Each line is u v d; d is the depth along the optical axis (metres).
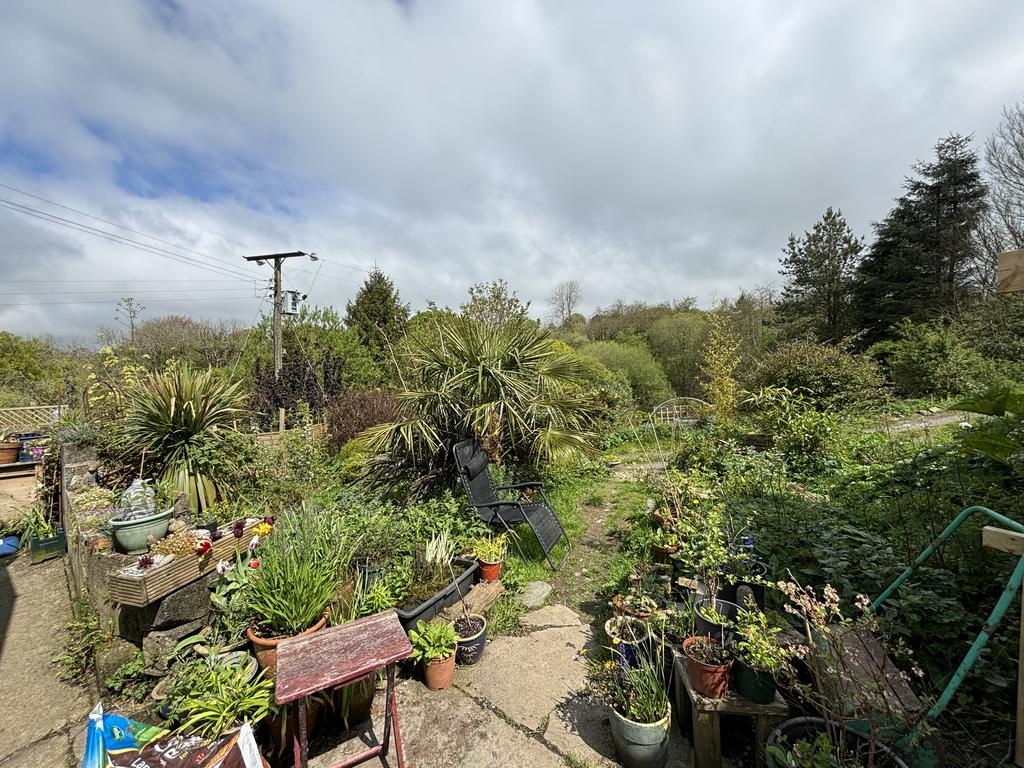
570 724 1.97
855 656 1.66
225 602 2.29
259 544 2.69
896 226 17.19
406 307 16.86
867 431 7.08
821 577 2.58
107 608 2.51
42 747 1.99
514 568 3.28
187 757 1.34
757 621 1.77
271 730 1.84
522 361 4.77
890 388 10.22
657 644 2.03
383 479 4.30
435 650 2.17
